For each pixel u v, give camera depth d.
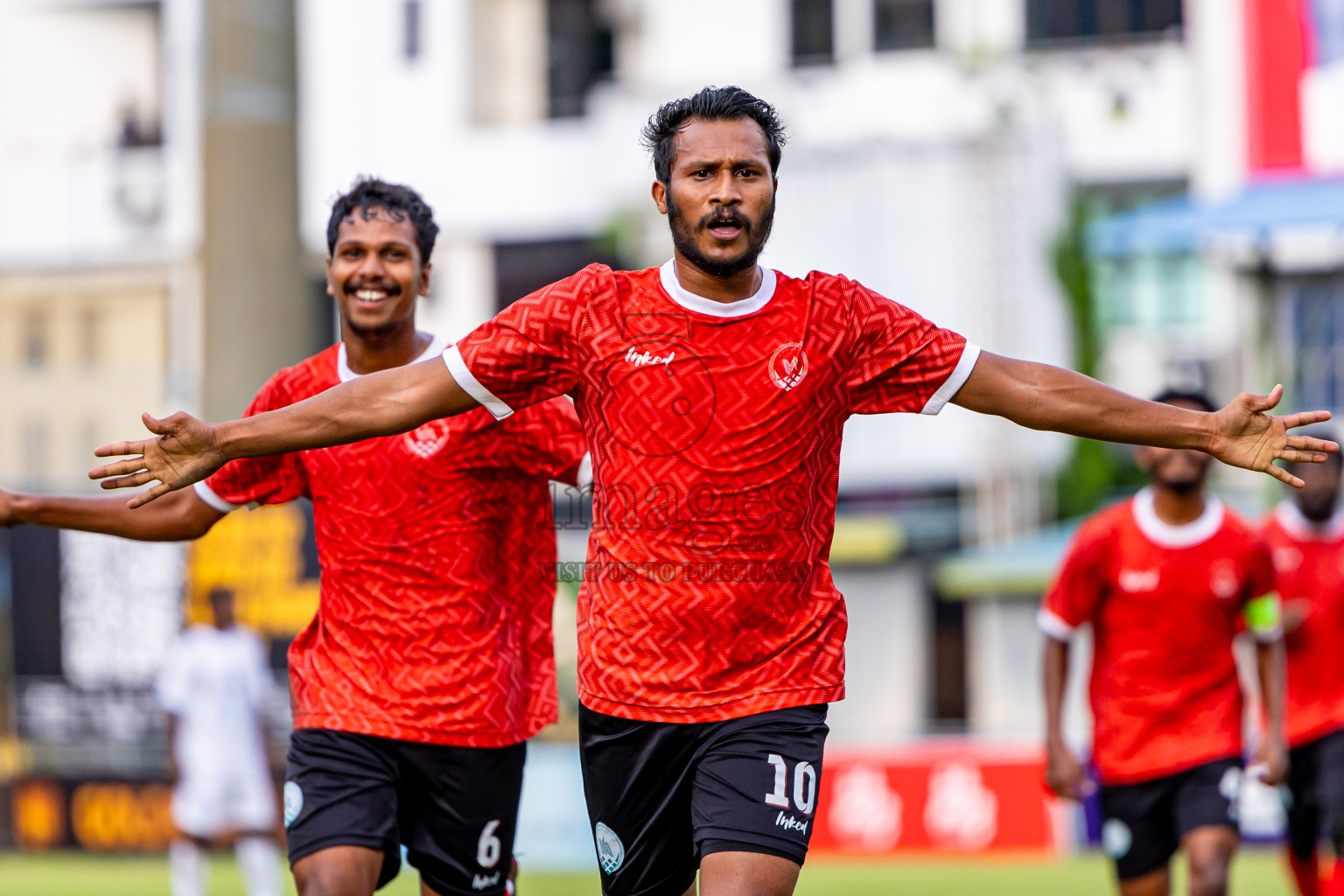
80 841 49.03
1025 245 67.81
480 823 17.97
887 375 14.66
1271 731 24.66
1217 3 67.81
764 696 14.56
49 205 82.62
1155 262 71.06
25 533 49.09
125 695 48.53
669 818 15.27
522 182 80.06
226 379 50.34
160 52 86.00
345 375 18.42
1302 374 60.06
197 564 47.94
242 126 50.56
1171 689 23.42
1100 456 67.25
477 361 14.49
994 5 75.31
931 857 48.34
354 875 16.97
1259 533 23.59
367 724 17.52
